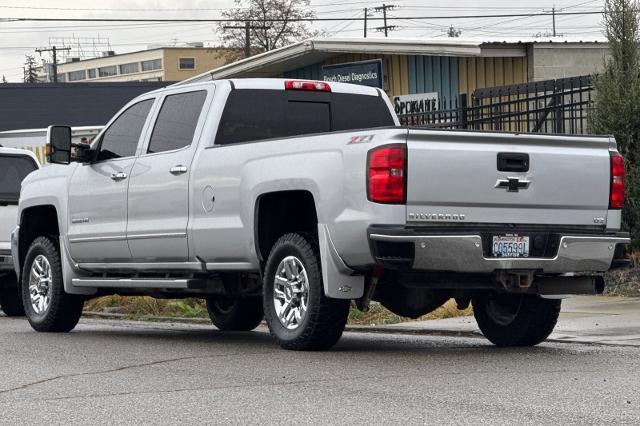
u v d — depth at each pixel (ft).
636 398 25.71
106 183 43.73
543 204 34.68
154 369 32.40
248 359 34.27
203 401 26.32
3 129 173.99
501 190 33.96
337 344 39.14
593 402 25.21
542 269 34.45
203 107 40.47
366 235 32.89
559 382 28.30
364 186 33.01
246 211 37.17
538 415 23.70
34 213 49.08
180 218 40.09
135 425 23.66
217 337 44.45
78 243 45.27
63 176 46.55
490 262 33.50
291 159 35.53
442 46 88.38
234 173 37.73
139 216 42.04
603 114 57.88
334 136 34.40
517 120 69.46
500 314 38.27
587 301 50.49
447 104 91.04
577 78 62.34
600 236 35.24
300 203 37.58
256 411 24.84
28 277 48.11
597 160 35.65
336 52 97.50
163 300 60.34
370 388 27.73
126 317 57.88
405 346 38.32
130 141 43.47
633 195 56.59
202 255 39.40
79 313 46.91
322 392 27.25
